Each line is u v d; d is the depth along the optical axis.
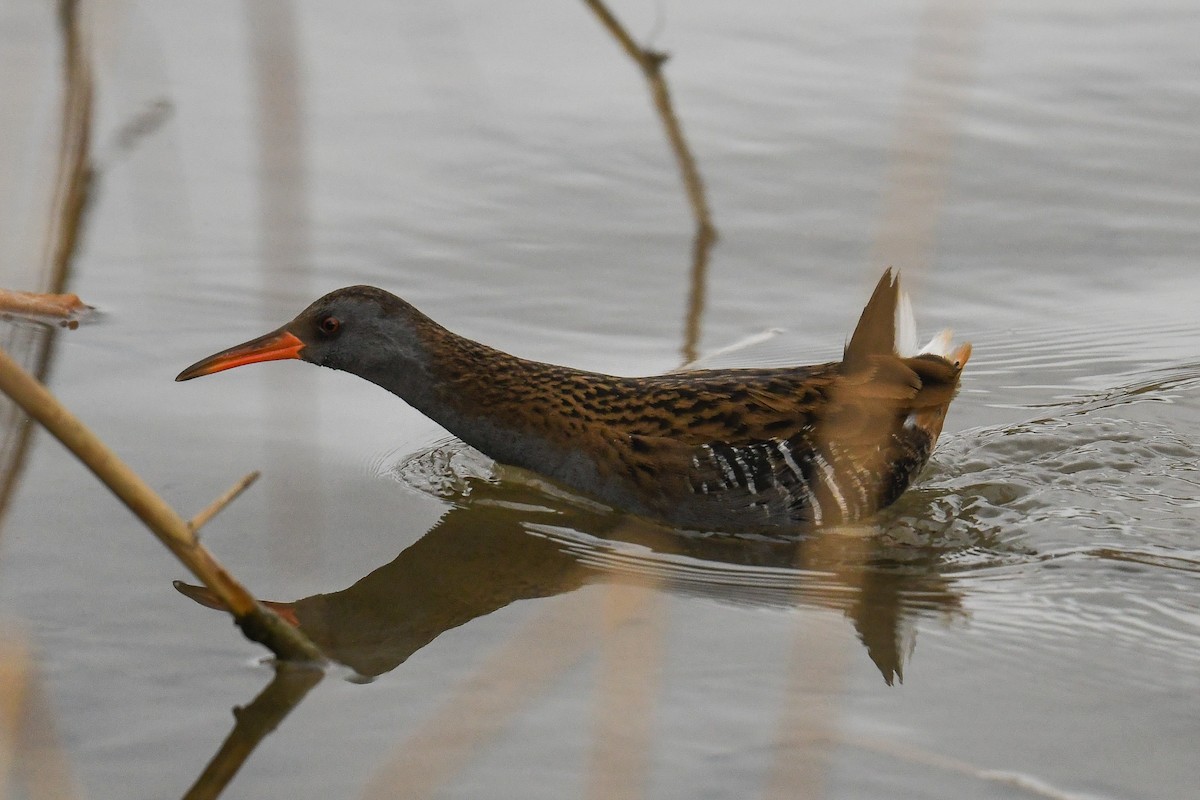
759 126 23.47
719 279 19.95
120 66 23.47
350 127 23.08
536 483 16.25
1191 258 20.62
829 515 15.36
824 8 27.11
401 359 15.91
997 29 26.64
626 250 20.55
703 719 11.48
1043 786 10.70
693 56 25.45
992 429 16.94
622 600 13.39
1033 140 23.25
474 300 19.28
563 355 18.16
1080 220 21.41
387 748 11.07
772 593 13.74
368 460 16.20
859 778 10.80
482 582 13.84
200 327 18.23
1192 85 24.77
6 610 12.62
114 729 11.20
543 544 14.73
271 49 10.41
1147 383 17.88
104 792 10.50
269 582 13.54
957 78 23.84
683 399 15.56
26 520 14.05
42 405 9.79
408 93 24.05
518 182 22.06
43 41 23.20
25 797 10.30
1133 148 23.09
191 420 16.34
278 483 15.23
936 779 10.80
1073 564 14.18
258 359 15.76
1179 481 15.88
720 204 21.56
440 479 16.08
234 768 10.80
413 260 20.08
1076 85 24.75
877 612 13.35
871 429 15.20
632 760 10.84
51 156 20.31
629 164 22.62
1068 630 12.96
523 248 20.50
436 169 22.23
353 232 20.66
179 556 10.86
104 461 10.15
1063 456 16.39
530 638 12.66
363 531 14.70
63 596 12.90
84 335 17.84
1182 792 10.68
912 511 15.55
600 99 24.14
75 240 17.80
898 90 24.28
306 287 19.28
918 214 11.52
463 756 10.95
